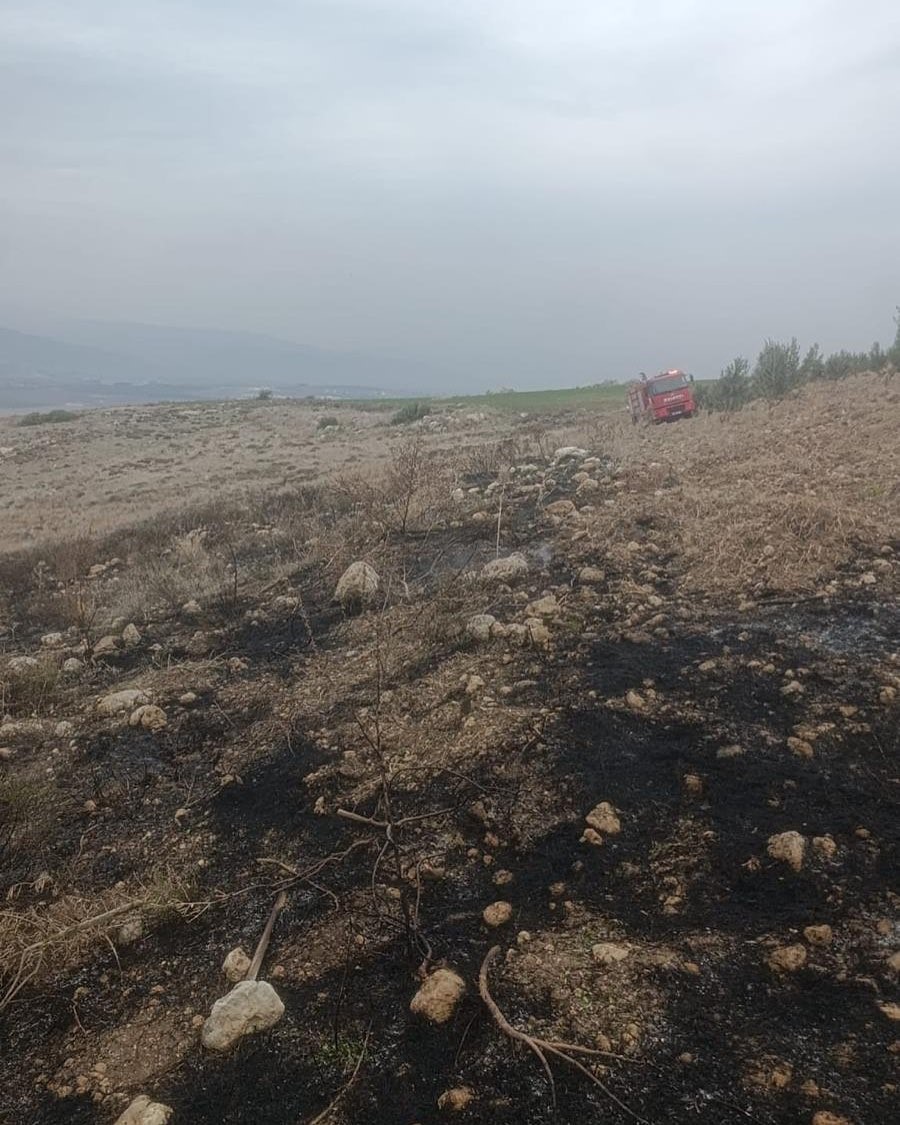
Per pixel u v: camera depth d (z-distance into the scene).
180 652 8.72
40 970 4.16
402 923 3.99
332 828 5.02
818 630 6.05
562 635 6.75
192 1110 3.15
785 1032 3.03
